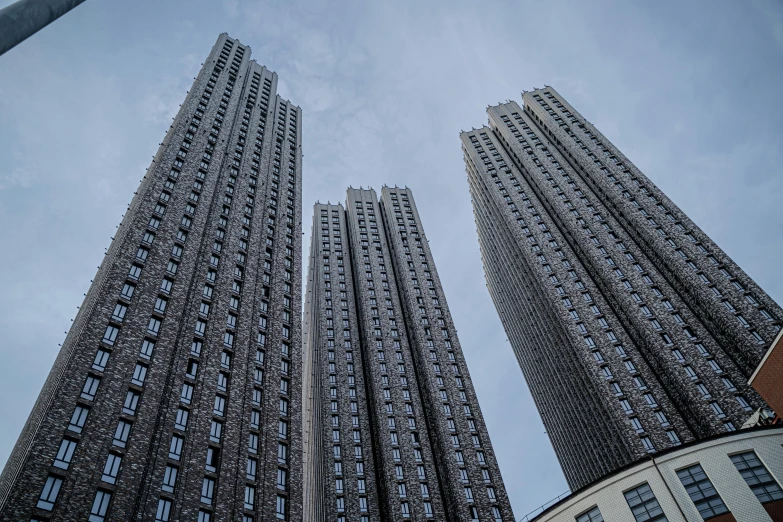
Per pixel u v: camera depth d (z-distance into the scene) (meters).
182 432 55.12
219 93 106.44
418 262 127.31
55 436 46.16
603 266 100.94
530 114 146.75
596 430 96.94
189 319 65.38
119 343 55.84
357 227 138.88
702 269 92.88
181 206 76.69
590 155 124.38
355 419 98.25
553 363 115.19
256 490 56.88
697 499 38.09
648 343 87.69
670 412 79.56
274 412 65.12
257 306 75.81
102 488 45.84
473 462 88.38
